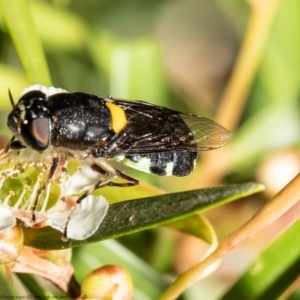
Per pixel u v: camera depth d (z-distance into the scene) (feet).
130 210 0.34
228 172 0.44
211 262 0.35
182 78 0.54
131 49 0.44
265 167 0.44
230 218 0.44
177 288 0.35
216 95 0.53
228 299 0.37
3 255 0.35
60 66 0.46
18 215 0.36
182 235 0.43
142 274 0.40
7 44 0.44
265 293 0.37
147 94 0.44
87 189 0.37
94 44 0.44
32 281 0.36
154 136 0.38
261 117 0.45
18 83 0.42
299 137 0.45
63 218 0.36
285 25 0.46
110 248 0.40
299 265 0.37
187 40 0.58
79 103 0.37
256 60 0.43
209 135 0.39
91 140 0.37
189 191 0.34
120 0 0.52
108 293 0.35
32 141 0.36
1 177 0.37
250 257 0.44
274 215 0.34
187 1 0.59
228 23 0.58
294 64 0.46
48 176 0.37
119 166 0.39
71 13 0.45
